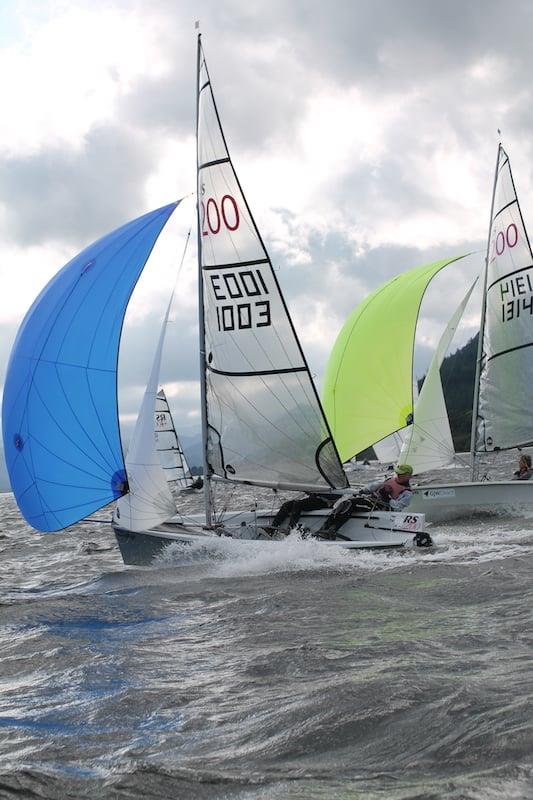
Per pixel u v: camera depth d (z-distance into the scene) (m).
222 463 14.07
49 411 12.90
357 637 6.48
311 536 12.90
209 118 14.44
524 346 21.48
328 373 21.91
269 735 4.23
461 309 22.19
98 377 13.04
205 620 7.88
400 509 13.22
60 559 15.69
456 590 8.45
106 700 5.20
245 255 14.09
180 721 4.63
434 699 4.52
